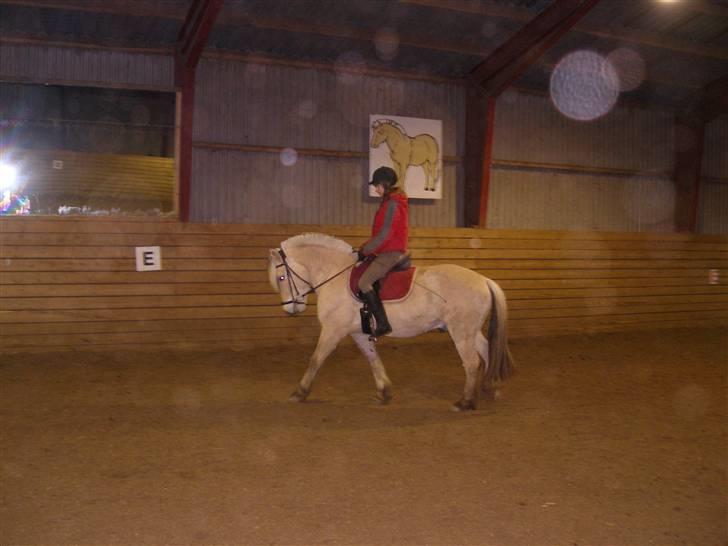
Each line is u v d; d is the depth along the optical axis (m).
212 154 10.73
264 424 6.03
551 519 4.08
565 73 12.38
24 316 8.96
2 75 9.68
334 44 10.83
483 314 6.64
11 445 5.31
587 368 9.17
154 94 10.65
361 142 11.62
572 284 12.16
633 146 13.92
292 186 11.22
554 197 13.24
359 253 6.56
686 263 13.25
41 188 11.13
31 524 3.89
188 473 4.74
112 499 4.26
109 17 9.55
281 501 4.26
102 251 9.34
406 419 6.31
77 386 7.43
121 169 11.95
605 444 5.62
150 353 9.38
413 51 11.22
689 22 11.20
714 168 14.85
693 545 3.80
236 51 10.77
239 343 9.98
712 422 6.39
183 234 9.73
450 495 4.42
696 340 11.80
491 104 11.85
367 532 3.85
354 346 10.26
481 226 12.11
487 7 10.22
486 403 7.02
